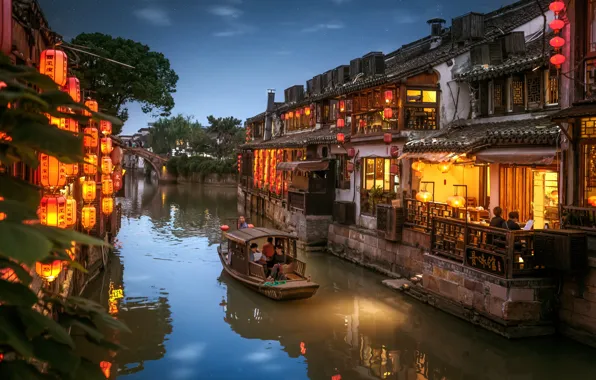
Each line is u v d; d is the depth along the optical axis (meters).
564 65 12.73
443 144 15.86
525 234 12.12
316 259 22.45
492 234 12.61
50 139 1.99
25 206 1.96
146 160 80.31
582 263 11.10
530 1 23.11
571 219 11.91
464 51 19.44
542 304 12.01
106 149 17.28
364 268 20.64
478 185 18.83
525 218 16.22
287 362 11.67
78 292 14.83
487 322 12.53
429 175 19.02
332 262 21.83
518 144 13.88
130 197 52.25
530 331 11.95
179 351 12.25
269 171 35.75
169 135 86.94
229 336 13.21
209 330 13.63
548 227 14.31
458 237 14.08
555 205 15.22
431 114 19.52
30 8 8.25
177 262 21.39
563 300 11.94
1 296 1.79
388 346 12.45
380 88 20.53
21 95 1.89
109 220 22.84
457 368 11.16
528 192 16.19
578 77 12.40
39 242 1.68
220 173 69.56
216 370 11.25
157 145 89.75
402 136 18.92
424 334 13.09
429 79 19.53
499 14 24.34
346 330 13.54
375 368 11.32
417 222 17.53
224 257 20.19
